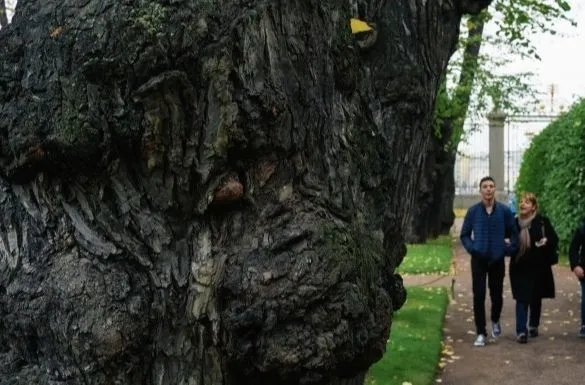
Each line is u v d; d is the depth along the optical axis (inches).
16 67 79.0
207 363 78.7
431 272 585.6
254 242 78.8
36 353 77.0
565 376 304.8
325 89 89.2
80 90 76.0
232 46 78.0
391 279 99.5
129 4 77.6
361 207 90.9
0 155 78.5
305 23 86.0
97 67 75.7
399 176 132.6
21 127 76.3
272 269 76.7
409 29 133.7
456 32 151.3
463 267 633.6
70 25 77.9
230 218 80.2
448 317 427.8
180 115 77.2
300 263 76.7
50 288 74.4
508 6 426.3
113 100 76.4
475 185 1198.9
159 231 78.4
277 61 81.8
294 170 82.3
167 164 78.2
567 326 406.6
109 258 76.3
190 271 78.7
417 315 401.4
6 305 76.3
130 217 78.2
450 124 719.1
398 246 135.2
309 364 76.6
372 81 130.1
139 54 76.0
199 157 78.4
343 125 91.4
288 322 76.7
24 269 76.5
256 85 79.2
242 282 76.8
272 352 76.2
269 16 81.2
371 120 101.3
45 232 77.3
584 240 373.7
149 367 77.4
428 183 760.3
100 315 73.5
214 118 77.7
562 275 581.9
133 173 78.9
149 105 76.0
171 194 78.7
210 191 78.6
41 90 77.1
